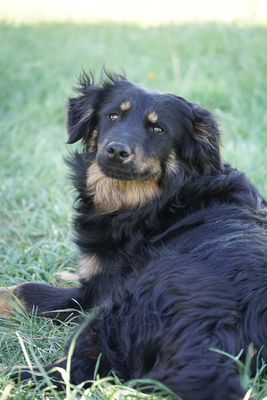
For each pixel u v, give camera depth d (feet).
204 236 12.91
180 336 10.11
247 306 10.60
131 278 12.54
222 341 9.88
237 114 30.83
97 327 11.35
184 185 15.02
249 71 36.47
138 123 14.90
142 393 10.00
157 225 14.61
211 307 10.41
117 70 38.27
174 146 15.29
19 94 35.42
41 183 24.07
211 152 14.99
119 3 72.02
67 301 14.74
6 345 12.96
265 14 54.90
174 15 59.98
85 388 10.69
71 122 16.69
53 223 20.75
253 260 11.41
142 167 14.51
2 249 19.39
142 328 10.89
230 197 14.25
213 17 56.34
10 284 16.83
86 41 47.62
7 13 63.52
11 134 29.07
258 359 10.37
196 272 11.35
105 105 15.67
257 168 23.63
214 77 36.42
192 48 43.11
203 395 9.06
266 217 13.76
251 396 9.87
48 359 12.75
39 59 42.04
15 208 22.27
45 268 17.99
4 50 43.80
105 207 15.44
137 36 48.70
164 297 10.98
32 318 14.28
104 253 14.61
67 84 36.29
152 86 34.65
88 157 16.12
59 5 71.82
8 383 10.69
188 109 15.48
